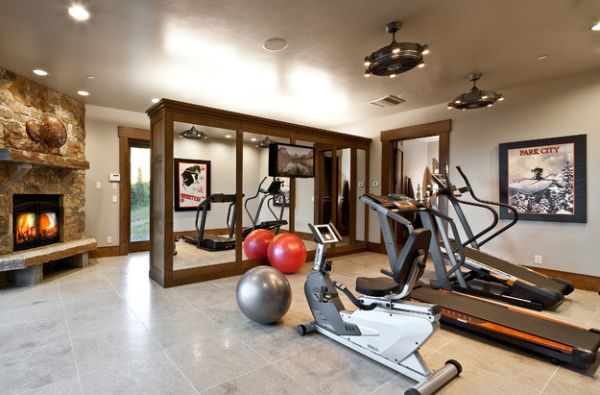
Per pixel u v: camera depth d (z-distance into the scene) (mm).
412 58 2832
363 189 6781
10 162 4055
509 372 2186
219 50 3492
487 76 4238
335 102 5438
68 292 3812
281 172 5184
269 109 5930
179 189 7375
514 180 4633
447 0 2590
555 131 4305
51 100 4656
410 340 2057
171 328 2816
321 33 3137
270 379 2061
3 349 2416
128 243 6156
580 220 4094
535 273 3783
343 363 2266
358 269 5121
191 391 1928
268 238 5059
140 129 6195
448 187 4156
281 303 2834
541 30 3055
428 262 5688
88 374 2096
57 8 2680
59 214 5016
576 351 2168
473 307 2986
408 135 5992
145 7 2684
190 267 4328
